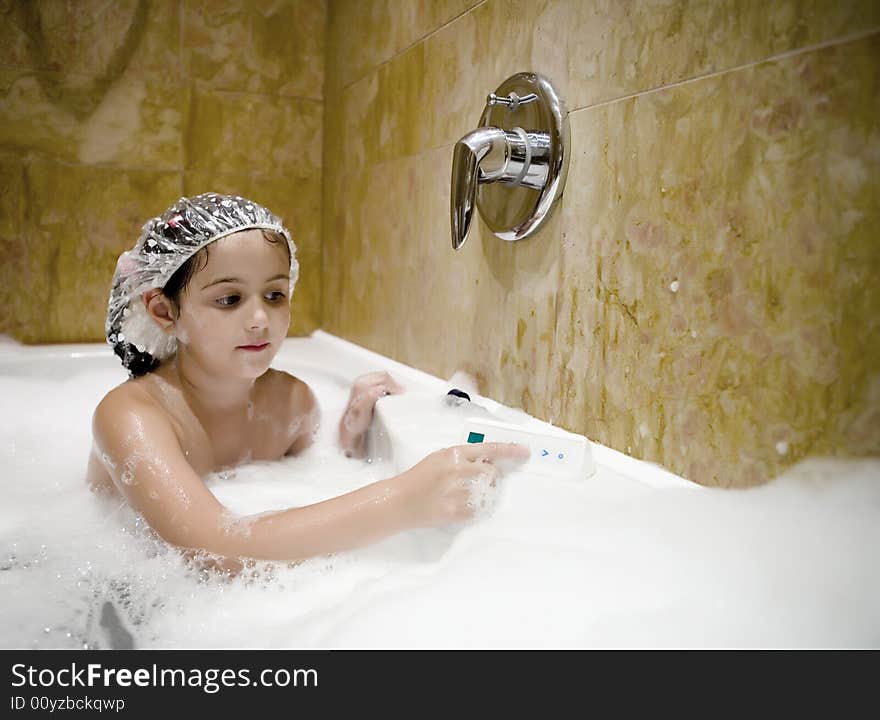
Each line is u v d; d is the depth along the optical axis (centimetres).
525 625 61
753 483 70
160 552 79
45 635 64
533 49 102
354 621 64
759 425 70
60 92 166
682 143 77
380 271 156
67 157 168
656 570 66
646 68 82
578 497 76
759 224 69
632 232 85
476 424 88
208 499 80
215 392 100
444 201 127
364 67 160
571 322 96
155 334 100
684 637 57
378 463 107
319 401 133
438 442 93
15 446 117
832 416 62
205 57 177
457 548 74
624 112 85
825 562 61
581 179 93
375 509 75
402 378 137
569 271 96
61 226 169
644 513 72
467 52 118
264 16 180
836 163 61
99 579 75
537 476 80
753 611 60
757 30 68
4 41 161
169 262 93
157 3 171
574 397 96
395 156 146
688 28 76
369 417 112
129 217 175
